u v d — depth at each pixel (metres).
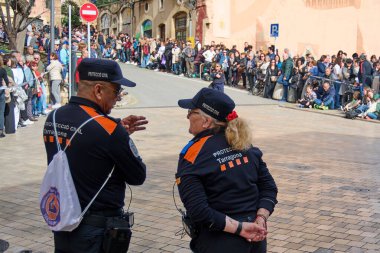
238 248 2.73
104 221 2.80
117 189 2.88
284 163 8.99
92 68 2.88
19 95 12.34
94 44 26.69
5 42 24.34
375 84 18.81
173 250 4.90
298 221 5.74
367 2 31.03
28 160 9.09
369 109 17.17
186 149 2.87
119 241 2.80
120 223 2.84
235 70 24.30
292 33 29.95
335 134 13.24
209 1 28.44
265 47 29.47
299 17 30.08
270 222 5.70
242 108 18.34
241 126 2.85
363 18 31.03
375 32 31.12
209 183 2.77
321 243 5.06
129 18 38.75
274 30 22.55
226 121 2.90
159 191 6.97
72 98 2.95
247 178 2.83
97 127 2.78
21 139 11.28
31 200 6.56
